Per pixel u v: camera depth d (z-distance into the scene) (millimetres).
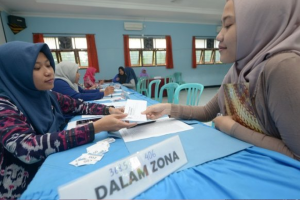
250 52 612
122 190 355
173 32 6359
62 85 1710
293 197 332
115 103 1537
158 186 393
